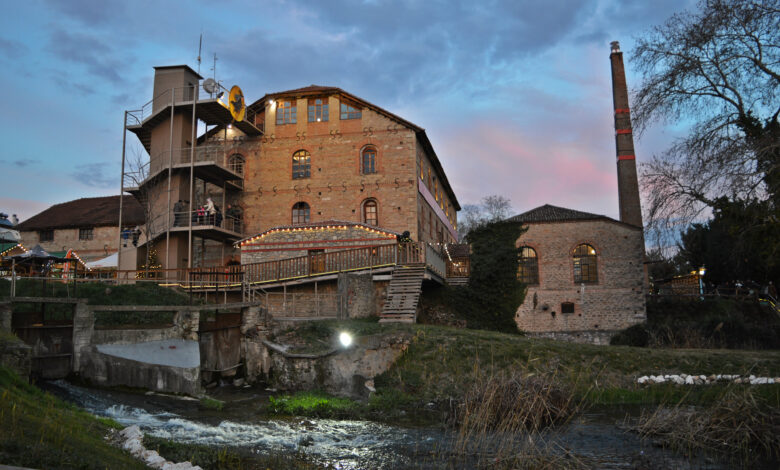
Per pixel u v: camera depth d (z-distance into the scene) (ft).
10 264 65.98
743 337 90.53
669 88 65.98
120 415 38.78
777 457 33.83
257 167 113.80
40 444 20.71
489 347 57.93
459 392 50.55
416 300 73.82
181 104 103.55
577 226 100.07
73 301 46.34
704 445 35.47
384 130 110.42
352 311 73.92
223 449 32.65
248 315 62.39
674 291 138.62
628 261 97.86
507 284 99.09
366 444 36.35
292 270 86.84
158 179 106.01
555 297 98.32
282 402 46.85
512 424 38.22
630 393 50.29
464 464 32.17
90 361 46.21
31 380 42.55
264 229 111.45
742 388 46.32
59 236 126.31
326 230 94.58
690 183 61.26
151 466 24.80
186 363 49.67
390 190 108.06
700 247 132.36
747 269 116.26
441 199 149.28
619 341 93.86
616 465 32.37
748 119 60.95
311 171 111.75
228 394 53.11
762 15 59.82
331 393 53.57
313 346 58.34
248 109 115.85
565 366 55.16
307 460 32.48
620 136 165.17
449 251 108.99
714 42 63.16
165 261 101.96
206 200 112.68
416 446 35.70
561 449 35.09
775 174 54.24
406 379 53.57
